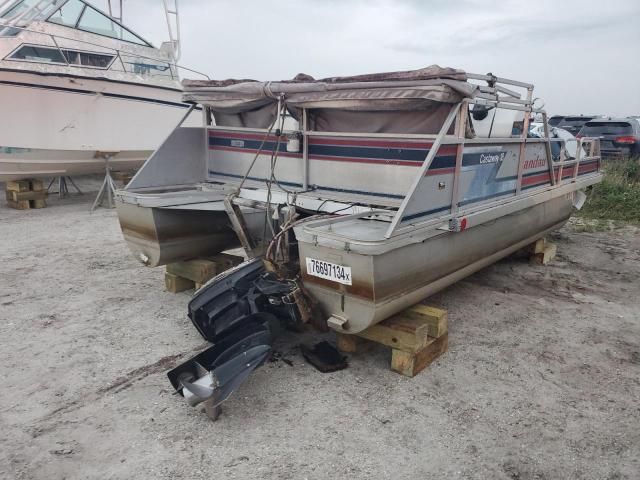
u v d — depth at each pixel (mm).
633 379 3244
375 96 3375
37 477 2354
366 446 2582
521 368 3369
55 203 9383
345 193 4059
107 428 2711
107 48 8383
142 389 3086
